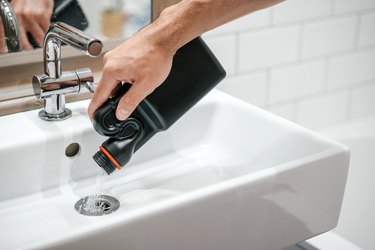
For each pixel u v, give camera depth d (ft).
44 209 2.63
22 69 2.90
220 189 2.19
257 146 3.01
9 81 2.88
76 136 2.77
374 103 4.89
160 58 2.22
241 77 3.90
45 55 2.70
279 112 4.27
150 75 2.22
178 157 3.10
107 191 2.80
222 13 2.24
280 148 2.88
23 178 2.68
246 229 2.38
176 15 2.22
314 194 2.58
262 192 2.34
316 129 4.60
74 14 2.96
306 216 2.60
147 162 3.04
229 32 3.67
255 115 3.05
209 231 2.25
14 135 2.68
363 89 4.78
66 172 2.81
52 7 2.88
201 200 2.15
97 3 3.01
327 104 4.57
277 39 3.96
